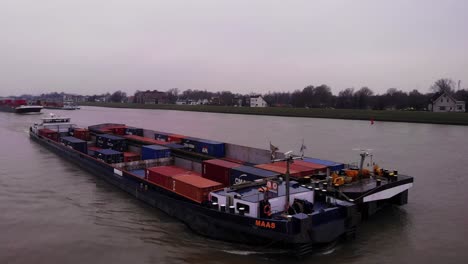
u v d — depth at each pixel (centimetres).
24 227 2308
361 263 1817
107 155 3625
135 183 2922
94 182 3431
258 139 6294
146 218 2461
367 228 2255
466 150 4934
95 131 5638
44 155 4909
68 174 3762
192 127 8700
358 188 2334
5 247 2023
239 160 3703
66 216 2508
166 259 1872
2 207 2683
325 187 2317
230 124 9538
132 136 5303
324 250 1934
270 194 2052
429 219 2411
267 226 1836
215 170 2747
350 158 4453
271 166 2850
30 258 1902
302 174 2667
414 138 6181
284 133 7144
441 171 3712
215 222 2086
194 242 2070
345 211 1984
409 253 1930
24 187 3234
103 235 2181
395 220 2389
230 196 2064
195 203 2267
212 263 1816
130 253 1947
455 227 2273
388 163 4125
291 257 1831
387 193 2414
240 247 1975
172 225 2331
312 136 6588
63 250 1988
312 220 1825
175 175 2580
